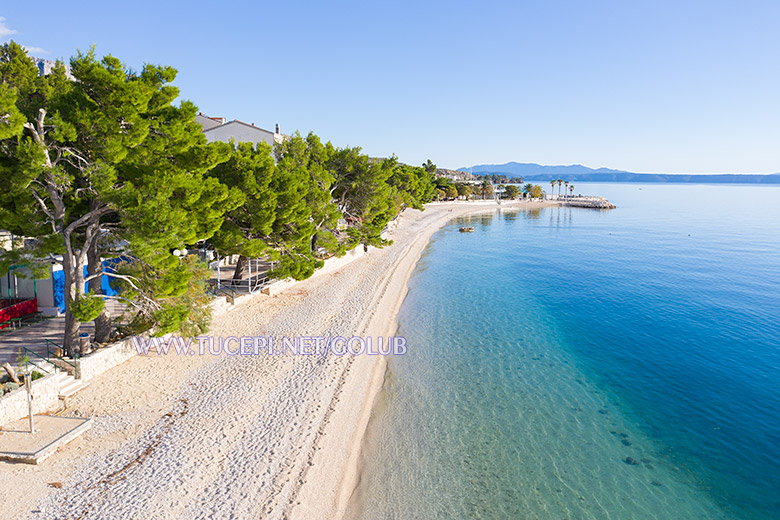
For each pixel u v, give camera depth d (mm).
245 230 28938
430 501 13867
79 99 16359
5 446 13375
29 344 19688
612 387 22734
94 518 11383
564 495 14406
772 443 17891
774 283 48125
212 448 14781
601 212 153125
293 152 40719
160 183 16812
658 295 42875
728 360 26828
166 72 18156
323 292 35875
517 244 75938
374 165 46062
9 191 16172
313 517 12562
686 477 15594
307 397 18781
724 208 174125
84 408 16422
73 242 18703
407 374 23031
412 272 50156
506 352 27016
